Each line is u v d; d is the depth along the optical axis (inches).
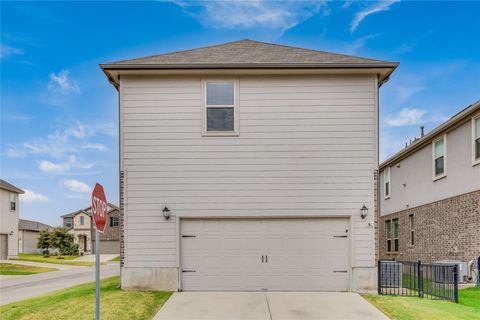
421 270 407.8
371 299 379.9
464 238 552.1
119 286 435.5
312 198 425.1
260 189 426.9
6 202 1264.8
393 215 853.8
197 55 467.2
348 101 432.5
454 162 585.9
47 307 348.8
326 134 430.0
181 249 425.1
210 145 430.6
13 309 354.0
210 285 421.4
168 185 427.2
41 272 884.6
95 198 221.0
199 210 425.1
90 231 1990.7
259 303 365.4
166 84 436.5
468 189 546.3
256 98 434.6
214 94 436.8
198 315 327.6
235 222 428.5
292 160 428.5
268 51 487.5
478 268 504.4
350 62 424.5
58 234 1681.8
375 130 429.4
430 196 668.7
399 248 815.7
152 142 430.6
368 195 424.5
